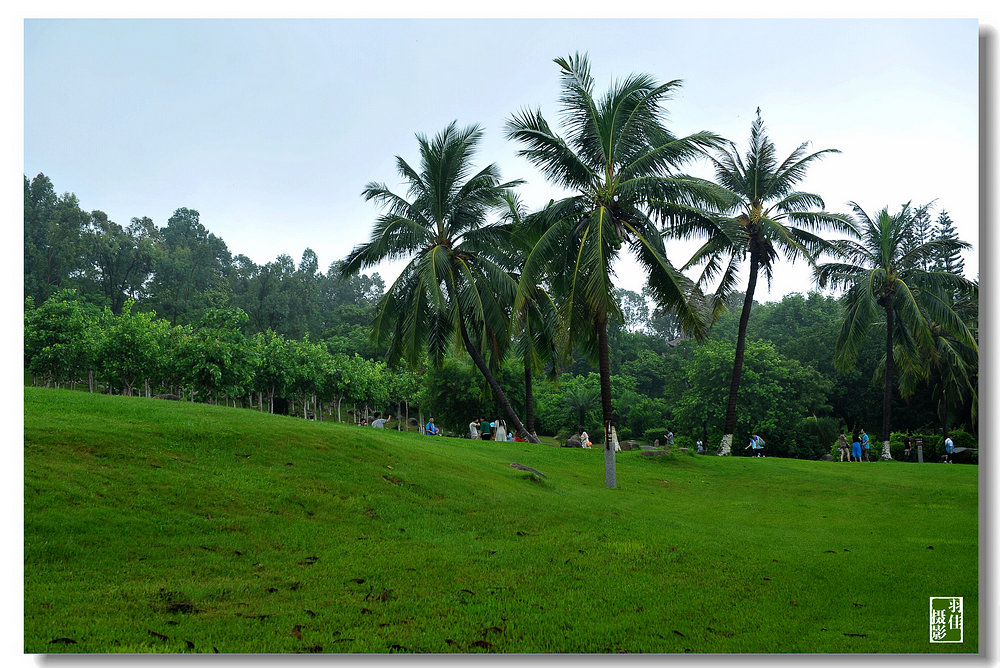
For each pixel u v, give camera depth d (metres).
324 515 9.63
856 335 29.72
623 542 9.82
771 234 27.11
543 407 51.19
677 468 21.84
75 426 10.08
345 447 12.68
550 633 6.09
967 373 35.62
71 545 7.00
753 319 76.75
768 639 6.20
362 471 11.73
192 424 11.48
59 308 34.12
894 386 44.75
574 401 57.84
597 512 12.12
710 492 18.08
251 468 10.55
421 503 11.04
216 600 6.35
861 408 50.06
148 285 88.56
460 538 9.52
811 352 53.44
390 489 11.28
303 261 151.12
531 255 17.48
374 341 25.92
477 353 27.30
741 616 6.83
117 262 83.62
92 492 8.23
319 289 129.00
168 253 98.19
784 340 66.94
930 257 30.91
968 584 8.12
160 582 6.66
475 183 24.80
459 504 11.35
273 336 46.47
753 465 22.91
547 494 13.82
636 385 73.19
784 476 21.17
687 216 17.97
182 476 9.52
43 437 9.30
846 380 50.31
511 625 6.23
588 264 16.44
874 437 45.94
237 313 34.91
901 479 20.48
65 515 7.51
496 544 9.34
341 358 55.94
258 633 5.66
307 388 48.53
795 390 45.31
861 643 6.12
